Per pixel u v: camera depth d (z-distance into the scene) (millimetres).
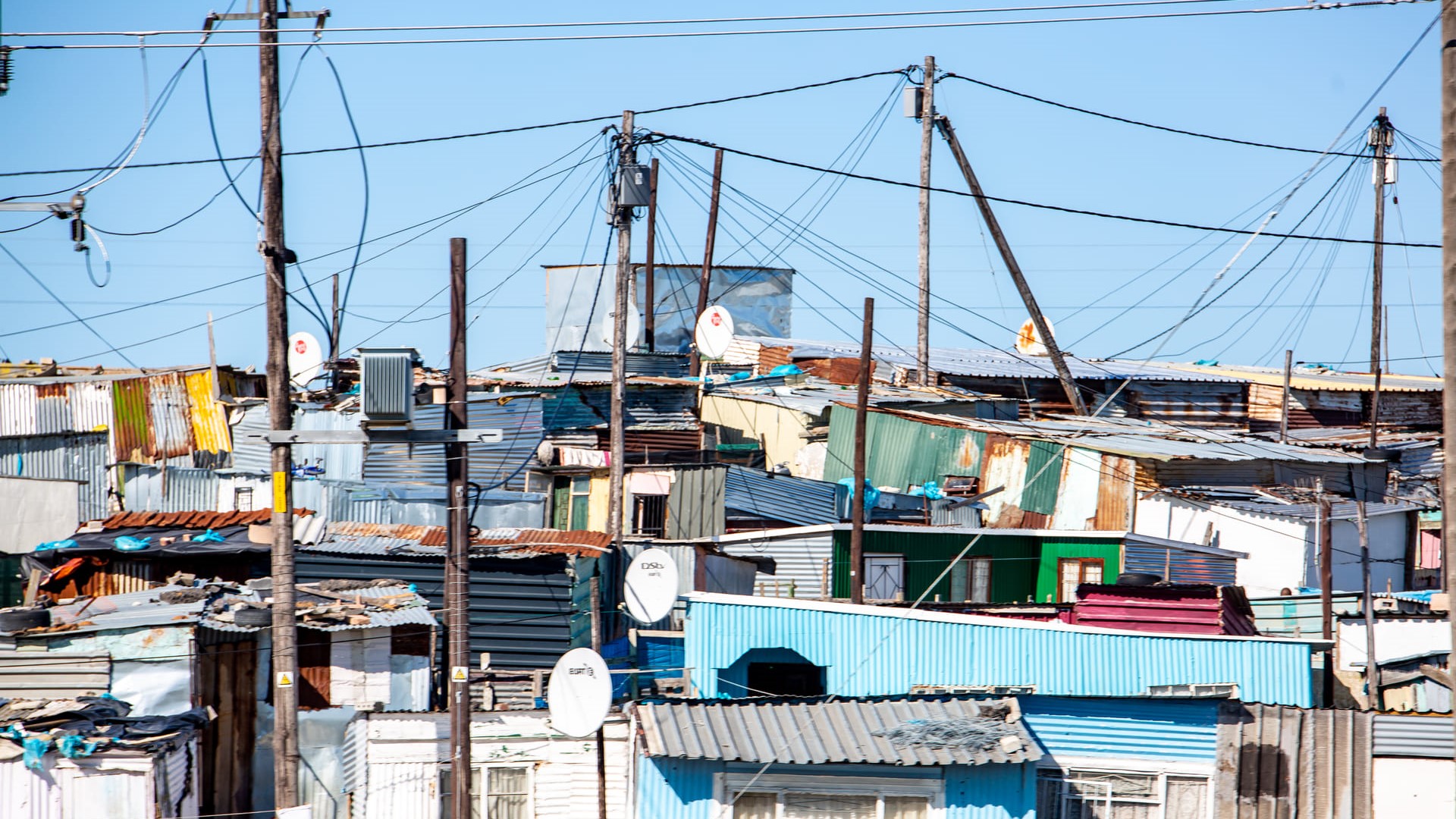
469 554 64125
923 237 106750
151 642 51688
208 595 57594
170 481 82688
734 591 74188
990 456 94750
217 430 86875
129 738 45938
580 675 48812
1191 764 50500
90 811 44969
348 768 53875
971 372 118875
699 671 56031
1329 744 50156
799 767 49875
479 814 52719
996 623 53875
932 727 49375
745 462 103375
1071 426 104438
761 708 50625
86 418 83500
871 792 49781
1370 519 94438
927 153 103688
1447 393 31781
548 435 101062
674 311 141875
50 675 51125
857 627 55250
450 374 49375
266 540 57219
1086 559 83250
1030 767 50062
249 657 56500
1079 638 53250
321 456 87125
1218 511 88062
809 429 102125
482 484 89938
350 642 57844
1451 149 31797
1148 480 90562
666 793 50000
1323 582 71062
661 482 87562
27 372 104250
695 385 109438
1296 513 87375
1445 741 49438
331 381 95125
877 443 99000
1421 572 98000
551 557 64438
